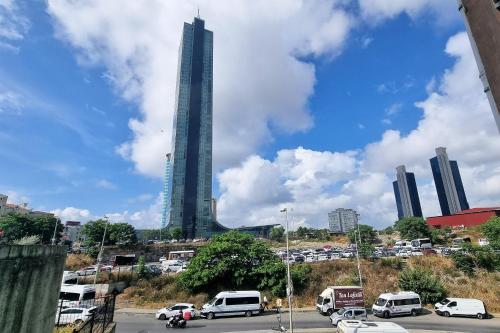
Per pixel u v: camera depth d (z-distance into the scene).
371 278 46.34
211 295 42.41
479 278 44.41
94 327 13.33
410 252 60.03
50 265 7.40
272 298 42.31
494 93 5.18
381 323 23.14
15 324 5.78
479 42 5.57
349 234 100.44
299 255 67.81
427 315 35.97
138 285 44.69
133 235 94.19
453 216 108.38
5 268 5.51
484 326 30.69
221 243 45.44
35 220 84.50
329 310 35.56
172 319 29.98
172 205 186.25
